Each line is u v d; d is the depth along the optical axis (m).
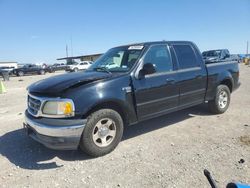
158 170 4.12
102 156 4.72
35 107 4.64
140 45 5.61
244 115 7.09
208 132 5.80
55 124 4.29
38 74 40.28
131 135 5.77
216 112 7.16
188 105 6.21
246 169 4.03
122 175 4.02
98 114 4.55
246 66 32.75
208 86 6.65
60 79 4.96
